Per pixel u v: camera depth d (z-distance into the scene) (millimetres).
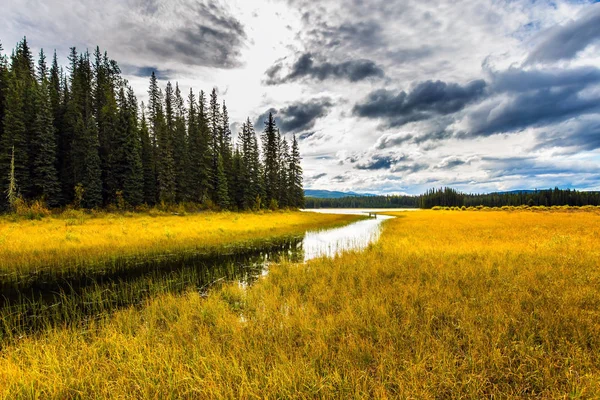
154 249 14750
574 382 3121
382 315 5289
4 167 27281
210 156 44688
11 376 3582
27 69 40781
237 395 3256
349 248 15867
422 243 14758
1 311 6875
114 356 4195
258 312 6027
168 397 3211
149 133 44344
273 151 58562
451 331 4598
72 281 9633
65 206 30188
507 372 3535
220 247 16484
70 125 34188
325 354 4031
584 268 8086
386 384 3363
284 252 15344
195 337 4941
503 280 7219
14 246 13344
